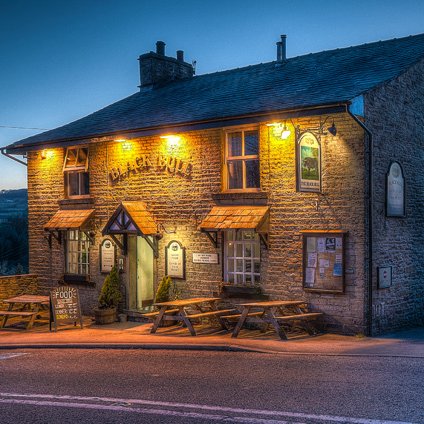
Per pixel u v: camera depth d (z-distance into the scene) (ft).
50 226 61.21
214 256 51.85
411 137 50.49
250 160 50.34
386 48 54.75
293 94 47.93
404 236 49.01
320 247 45.73
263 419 24.04
